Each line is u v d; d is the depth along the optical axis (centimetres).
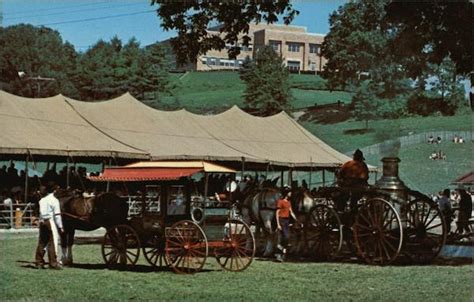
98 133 3450
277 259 1855
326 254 1900
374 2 2003
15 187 3112
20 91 8381
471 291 1341
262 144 4138
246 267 1645
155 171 1619
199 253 1592
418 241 1773
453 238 2155
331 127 7006
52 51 8675
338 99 8550
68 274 1560
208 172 1590
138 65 8244
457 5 1855
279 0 2117
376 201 1753
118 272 1612
